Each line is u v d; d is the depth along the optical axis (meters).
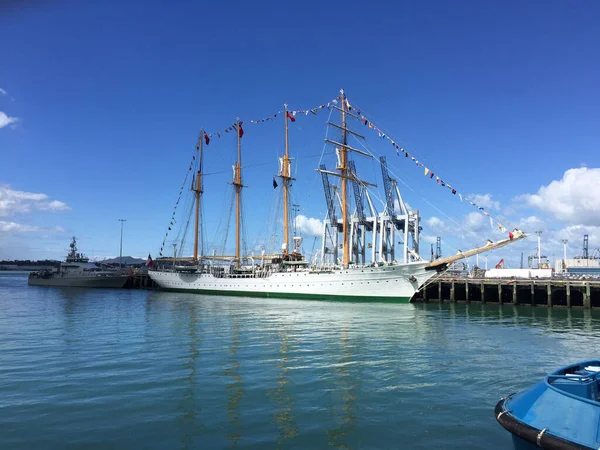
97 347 24.88
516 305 58.28
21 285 107.69
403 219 70.94
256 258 75.00
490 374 18.98
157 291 85.75
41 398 15.39
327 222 78.19
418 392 16.23
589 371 11.30
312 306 51.75
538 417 9.39
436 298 68.81
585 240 108.06
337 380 17.83
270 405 14.70
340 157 65.88
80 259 112.88
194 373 18.88
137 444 11.59
